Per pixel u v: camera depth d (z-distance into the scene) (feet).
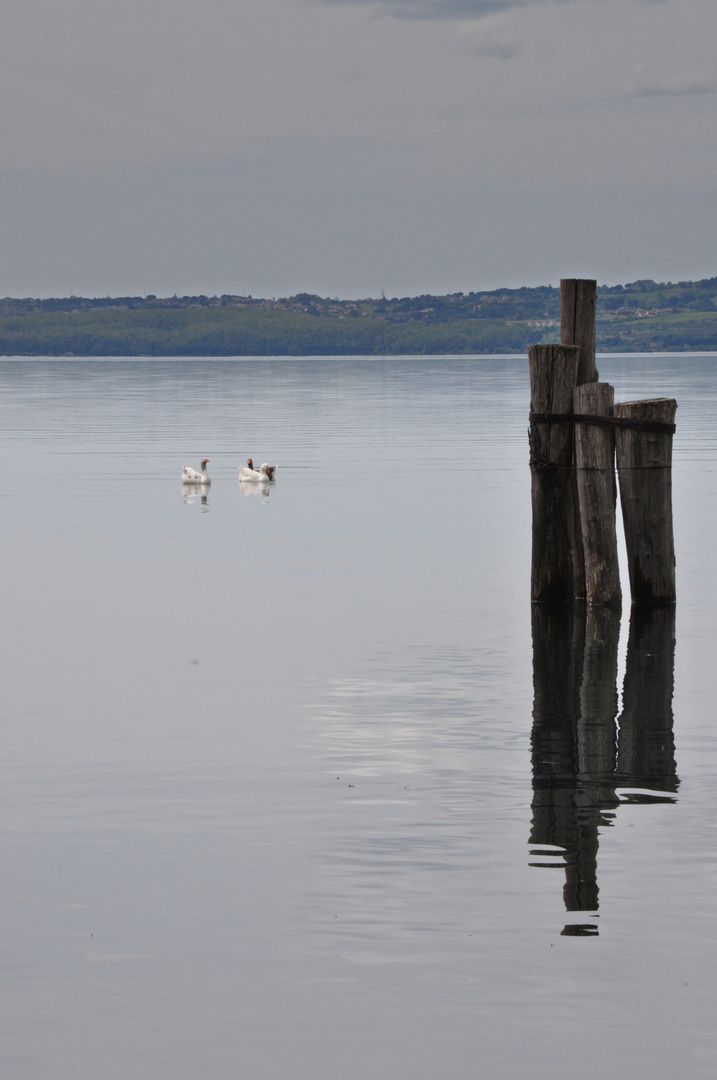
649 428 74.13
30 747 49.52
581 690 57.88
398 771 46.14
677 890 35.22
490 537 103.91
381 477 147.13
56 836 39.96
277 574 87.71
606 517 75.46
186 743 49.93
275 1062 27.94
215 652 65.62
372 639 68.44
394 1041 28.55
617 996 30.01
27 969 31.60
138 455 179.01
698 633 69.36
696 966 31.22
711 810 41.63
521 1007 29.63
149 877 36.68
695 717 53.31
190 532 107.65
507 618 73.72
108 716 53.93
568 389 76.02
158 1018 29.53
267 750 48.93
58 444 198.29
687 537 101.40
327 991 30.42
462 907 34.35
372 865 37.19
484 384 431.43
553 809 41.78
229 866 37.35
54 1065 27.89
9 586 83.41
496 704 55.57
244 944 32.60
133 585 83.82
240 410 288.30
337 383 449.48
